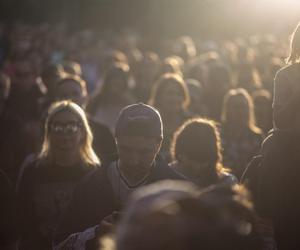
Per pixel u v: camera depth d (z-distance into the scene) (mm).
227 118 9984
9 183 5820
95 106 11859
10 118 11531
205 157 6688
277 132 6016
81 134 7543
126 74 11961
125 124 5723
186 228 2404
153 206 2443
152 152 5770
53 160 7461
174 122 9992
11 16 56125
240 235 2547
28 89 12320
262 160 6035
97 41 32844
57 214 7395
